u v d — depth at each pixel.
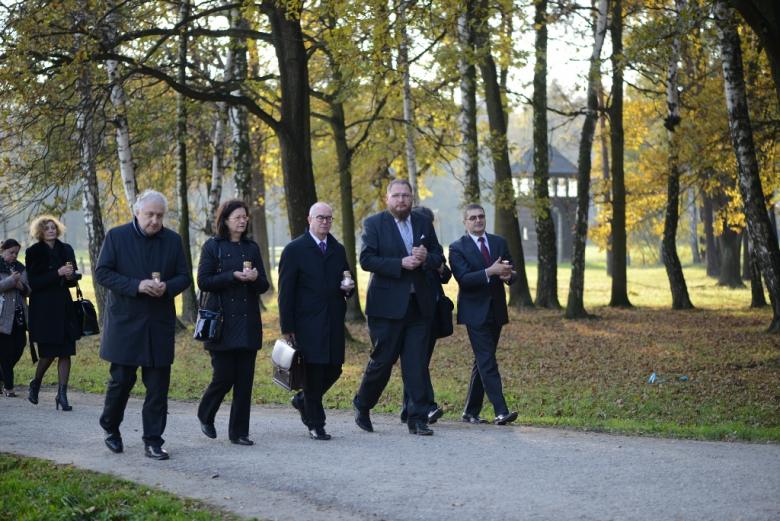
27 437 8.91
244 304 8.42
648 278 52.72
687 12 15.52
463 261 10.04
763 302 29.31
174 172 27.06
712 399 12.94
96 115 19.84
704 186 30.75
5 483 7.07
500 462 7.66
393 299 9.00
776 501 6.30
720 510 6.08
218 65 24.08
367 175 31.06
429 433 9.10
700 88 28.20
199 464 7.64
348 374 15.55
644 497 6.43
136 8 17.70
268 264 35.31
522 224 82.56
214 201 24.78
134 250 7.90
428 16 15.32
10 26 15.36
